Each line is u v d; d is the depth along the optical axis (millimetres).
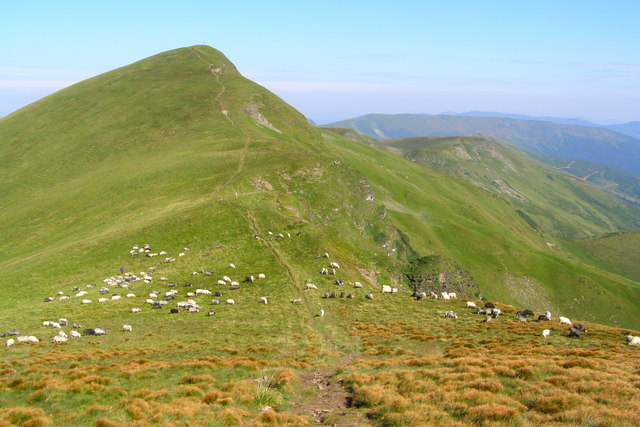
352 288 65562
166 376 29078
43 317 52938
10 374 30250
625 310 189750
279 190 125562
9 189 150125
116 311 55250
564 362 27188
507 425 17562
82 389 24875
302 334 44125
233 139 168625
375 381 25828
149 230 92688
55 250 90562
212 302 58625
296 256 80688
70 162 166625
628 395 20203
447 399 20953
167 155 156125
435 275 141250
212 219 96688
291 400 24516
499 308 54188
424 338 41000
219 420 20484
